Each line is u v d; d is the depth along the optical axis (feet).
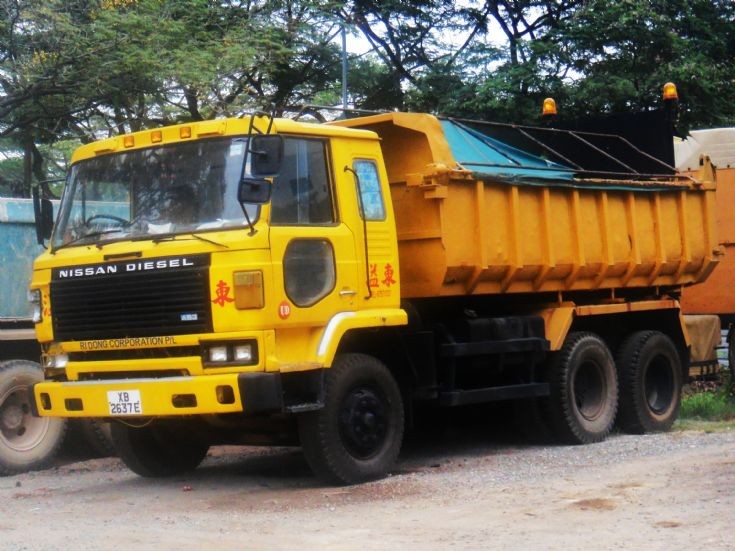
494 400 36.58
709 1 81.15
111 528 26.21
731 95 78.33
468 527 24.52
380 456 32.07
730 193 55.36
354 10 87.40
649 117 46.73
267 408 28.32
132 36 63.62
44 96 66.59
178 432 34.19
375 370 32.09
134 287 29.94
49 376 32.42
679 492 27.25
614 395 41.29
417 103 86.07
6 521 27.84
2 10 61.62
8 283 40.81
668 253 44.01
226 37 68.39
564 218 39.29
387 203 33.01
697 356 52.39
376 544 23.16
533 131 43.14
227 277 28.63
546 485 29.60
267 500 29.32
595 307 40.86
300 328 29.81
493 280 36.94
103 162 32.09
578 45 76.89
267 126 30.01
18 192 83.15
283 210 29.81
